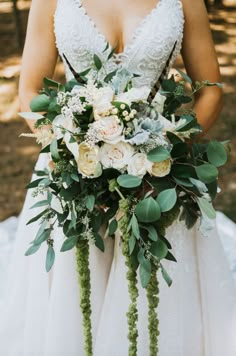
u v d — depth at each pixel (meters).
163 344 2.58
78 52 2.47
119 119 2.06
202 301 2.68
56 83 2.22
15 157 5.75
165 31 2.46
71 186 2.15
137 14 2.47
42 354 2.76
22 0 9.09
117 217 2.27
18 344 2.88
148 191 2.16
